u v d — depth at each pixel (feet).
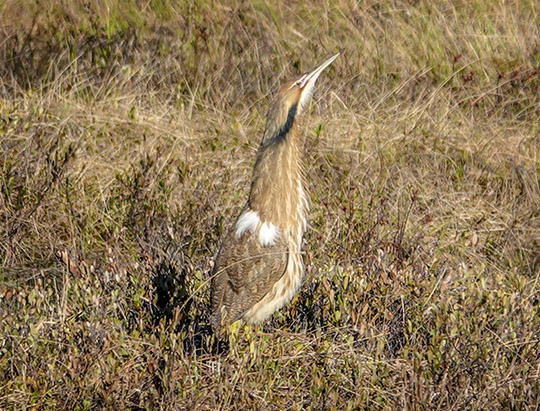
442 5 74.43
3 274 43.37
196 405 32.24
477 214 51.31
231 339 34.12
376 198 50.11
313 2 74.23
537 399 32.01
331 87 65.57
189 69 67.31
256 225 35.63
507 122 61.67
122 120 57.62
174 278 37.55
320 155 54.80
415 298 37.50
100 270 39.73
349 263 41.19
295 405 32.45
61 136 52.29
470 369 33.53
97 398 32.32
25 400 32.40
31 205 47.55
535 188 53.88
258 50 69.36
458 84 67.36
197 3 72.90
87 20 71.05
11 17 70.74
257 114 61.41
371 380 33.78
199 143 56.70
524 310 36.65
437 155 56.29
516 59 69.46
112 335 34.58
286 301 36.73
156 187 49.42
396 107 60.80
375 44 70.33
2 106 57.47
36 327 34.45
